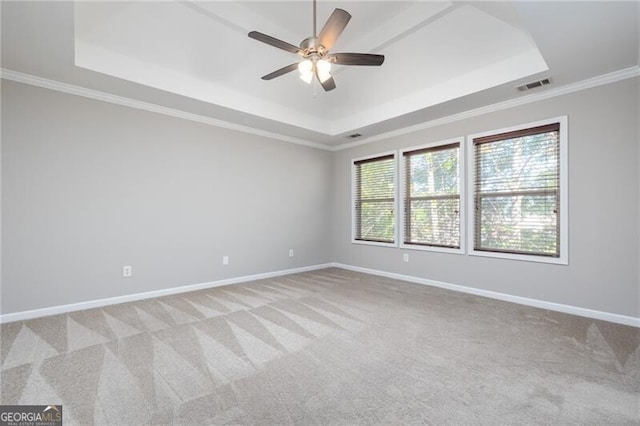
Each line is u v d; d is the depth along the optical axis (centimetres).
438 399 174
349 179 570
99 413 161
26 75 299
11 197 296
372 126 468
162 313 320
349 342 250
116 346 240
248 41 309
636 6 198
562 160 324
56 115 319
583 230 312
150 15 268
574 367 208
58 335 261
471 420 156
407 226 479
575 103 317
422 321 297
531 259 346
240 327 282
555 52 256
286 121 455
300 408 166
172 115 399
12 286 296
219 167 443
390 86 394
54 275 317
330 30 212
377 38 305
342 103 446
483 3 235
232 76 365
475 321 297
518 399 174
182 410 164
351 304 352
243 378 196
